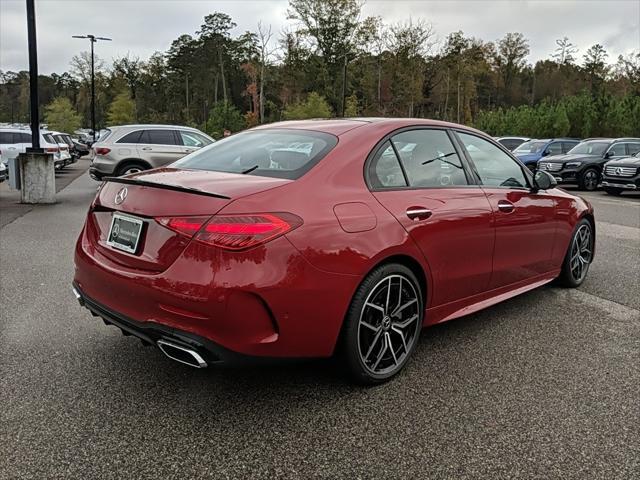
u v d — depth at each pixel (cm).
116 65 6812
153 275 255
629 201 1359
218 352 246
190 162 338
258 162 305
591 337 385
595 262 622
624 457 241
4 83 8556
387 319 305
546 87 7175
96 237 304
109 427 258
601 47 6438
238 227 242
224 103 4169
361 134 317
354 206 283
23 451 238
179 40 7656
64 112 5116
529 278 430
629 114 3023
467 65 5903
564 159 1667
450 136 372
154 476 224
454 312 359
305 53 5781
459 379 315
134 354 341
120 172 1221
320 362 334
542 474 229
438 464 235
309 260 256
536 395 297
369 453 242
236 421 266
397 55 5216
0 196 1179
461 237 341
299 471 229
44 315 409
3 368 318
